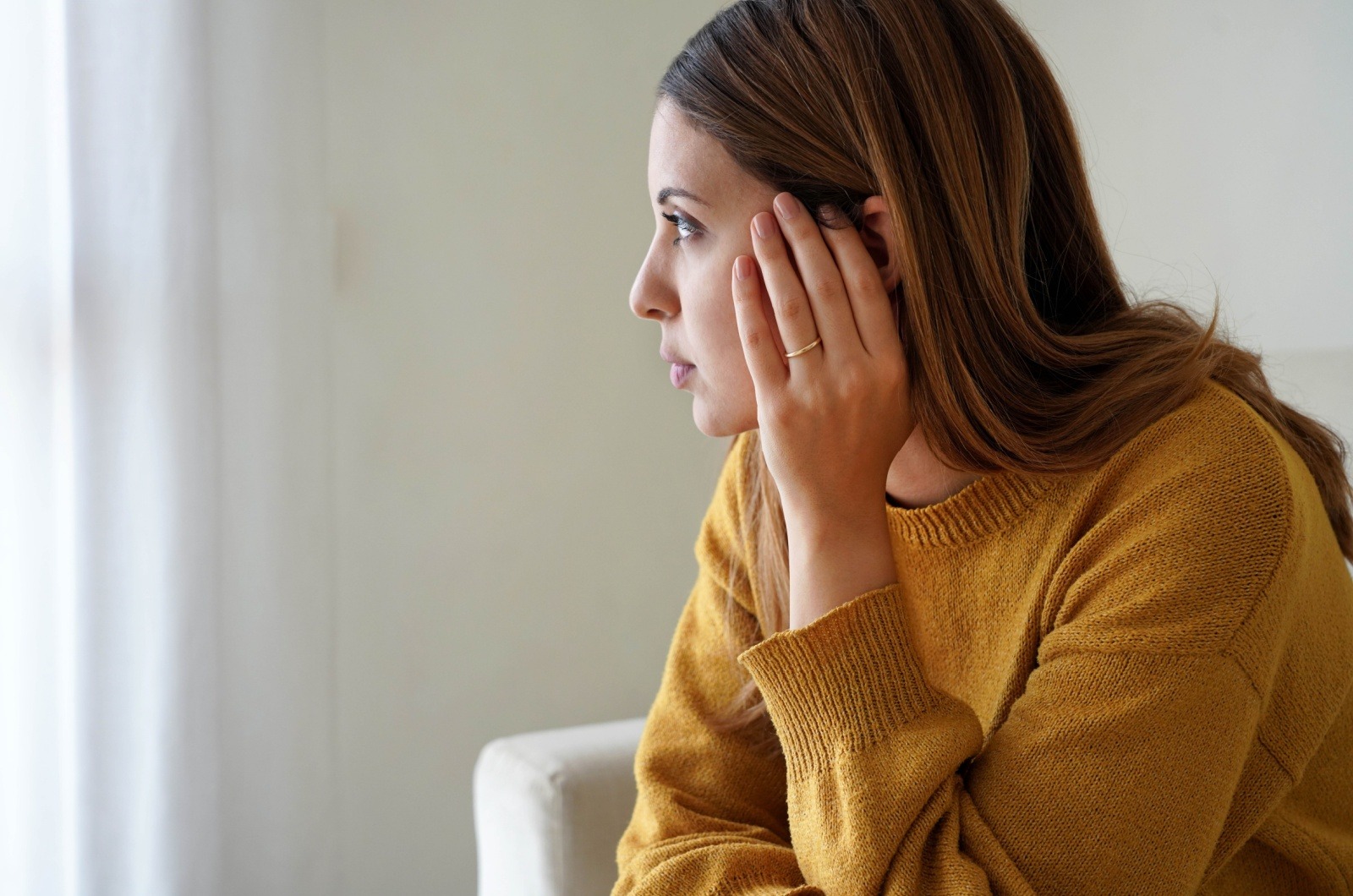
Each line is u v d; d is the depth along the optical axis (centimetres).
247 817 163
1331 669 69
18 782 147
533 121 192
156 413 155
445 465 187
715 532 102
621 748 126
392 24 180
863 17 72
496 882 126
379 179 180
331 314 169
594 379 199
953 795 67
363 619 181
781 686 72
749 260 73
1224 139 165
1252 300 162
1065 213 81
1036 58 79
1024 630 75
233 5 160
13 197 148
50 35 150
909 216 70
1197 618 64
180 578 156
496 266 190
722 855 78
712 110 74
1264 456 68
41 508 149
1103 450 72
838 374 71
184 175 156
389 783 183
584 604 200
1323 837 71
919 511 81
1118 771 63
